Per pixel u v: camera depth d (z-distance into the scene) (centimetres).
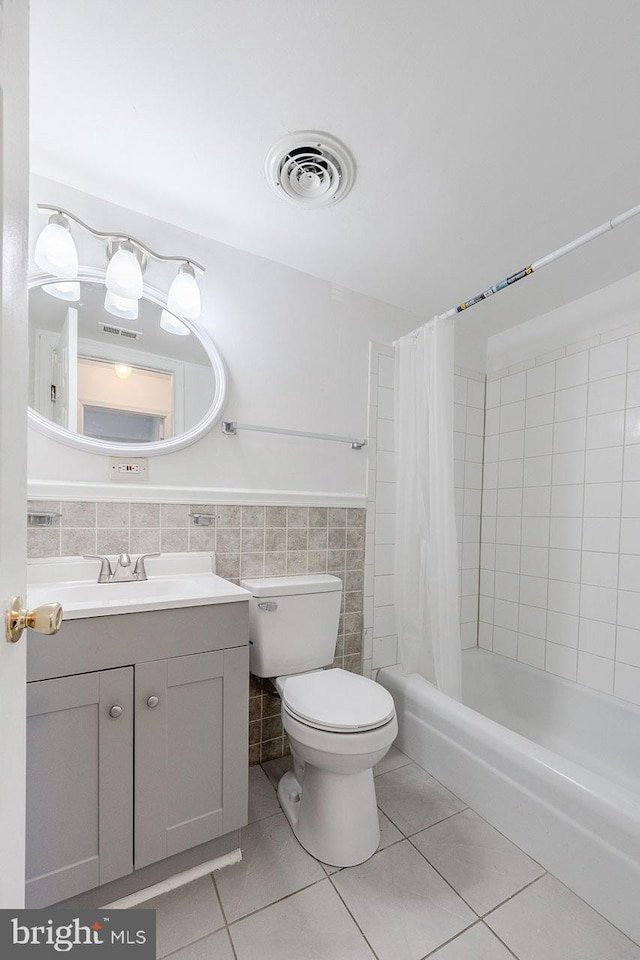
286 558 176
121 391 147
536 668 212
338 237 162
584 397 197
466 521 239
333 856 122
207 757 115
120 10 90
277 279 179
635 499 175
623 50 95
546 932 104
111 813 103
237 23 93
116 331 147
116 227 148
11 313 49
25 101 54
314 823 127
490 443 243
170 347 156
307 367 186
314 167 130
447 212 147
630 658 174
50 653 97
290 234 162
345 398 196
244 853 126
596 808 112
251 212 150
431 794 154
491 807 140
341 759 119
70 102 111
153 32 95
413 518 183
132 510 146
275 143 123
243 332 171
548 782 124
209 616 116
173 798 111
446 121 113
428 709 167
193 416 158
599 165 127
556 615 204
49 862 96
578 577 195
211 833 116
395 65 100
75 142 123
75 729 99
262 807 146
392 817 142
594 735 180
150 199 146
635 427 177
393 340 211
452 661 168
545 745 190
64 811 98
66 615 98
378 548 201
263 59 100
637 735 166
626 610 177
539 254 171
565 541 202
